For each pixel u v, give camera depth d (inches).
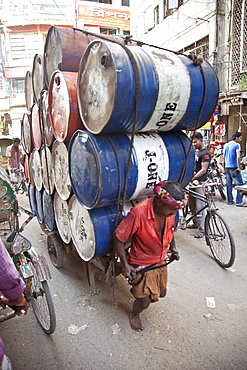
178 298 109.4
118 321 98.1
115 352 84.6
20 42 799.7
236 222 192.9
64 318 100.7
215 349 84.4
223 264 131.7
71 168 95.7
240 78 351.9
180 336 90.0
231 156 230.4
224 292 112.7
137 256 85.0
